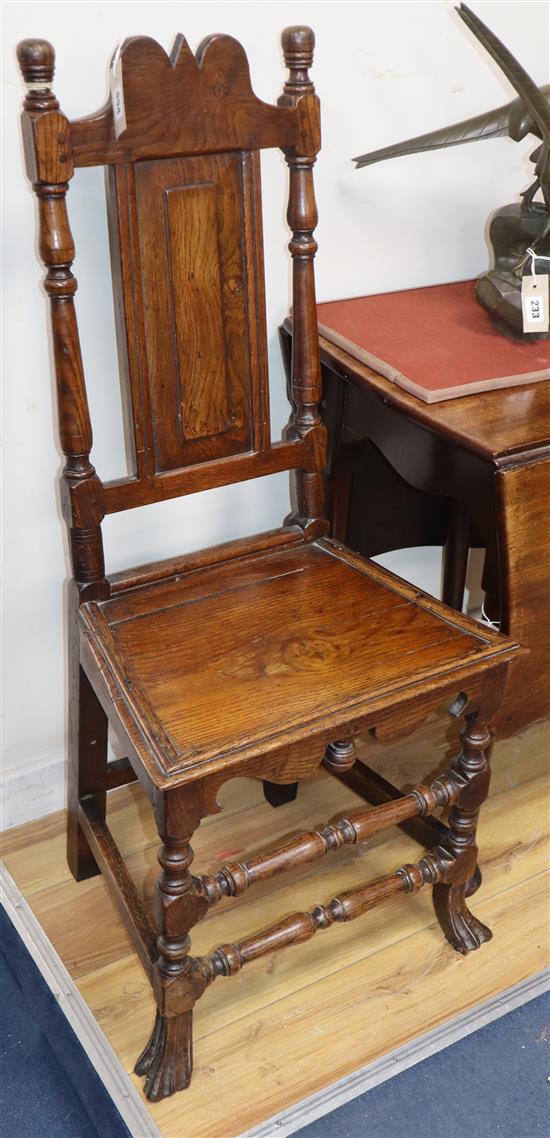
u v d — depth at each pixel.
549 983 1.57
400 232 1.80
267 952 1.39
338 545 1.60
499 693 1.39
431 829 1.62
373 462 1.83
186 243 1.38
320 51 1.58
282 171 1.64
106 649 1.36
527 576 1.42
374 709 1.26
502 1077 1.45
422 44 1.66
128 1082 1.43
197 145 1.33
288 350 1.72
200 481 1.49
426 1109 1.41
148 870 1.77
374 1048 1.48
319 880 1.76
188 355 1.43
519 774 1.97
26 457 1.62
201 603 1.47
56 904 1.72
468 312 1.74
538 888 1.73
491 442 1.34
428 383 1.46
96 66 1.42
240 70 1.32
